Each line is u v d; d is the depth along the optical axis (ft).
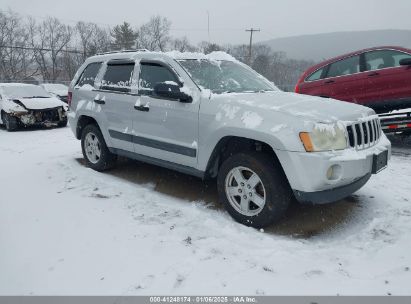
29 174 18.62
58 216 13.43
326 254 10.84
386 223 12.75
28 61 171.42
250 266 10.14
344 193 11.73
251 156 12.11
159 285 9.34
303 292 9.06
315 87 26.55
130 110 16.03
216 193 15.74
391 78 23.31
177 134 14.16
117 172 18.81
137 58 16.44
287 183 12.04
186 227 12.44
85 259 10.58
